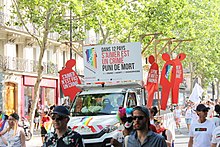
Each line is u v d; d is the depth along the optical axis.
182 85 67.81
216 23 47.34
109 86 18.14
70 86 20.23
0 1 39.81
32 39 43.81
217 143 9.81
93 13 28.77
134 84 18.02
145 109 7.29
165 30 34.56
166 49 43.84
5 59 40.81
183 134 34.78
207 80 61.69
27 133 28.95
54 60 48.91
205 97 63.69
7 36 41.16
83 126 15.41
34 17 29.41
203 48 49.44
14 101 42.31
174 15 34.66
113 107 16.62
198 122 11.29
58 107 7.52
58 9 28.58
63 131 7.53
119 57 18.25
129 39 34.91
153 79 20.45
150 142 7.22
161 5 34.22
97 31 34.25
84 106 16.84
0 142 12.05
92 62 18.45
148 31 34.97
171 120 19.75
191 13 40.22
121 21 30.11
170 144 11.38
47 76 46.41
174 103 26.38
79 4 27.41
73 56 52.22
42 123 24.03
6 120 14.65
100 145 15.20
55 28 33.31
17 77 42.41
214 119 13.59
